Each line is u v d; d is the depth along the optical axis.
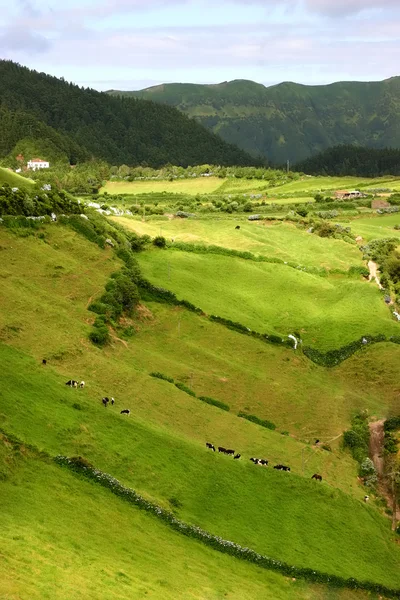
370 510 71.06
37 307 87.19
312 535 63.66
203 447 70.69
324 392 93.00
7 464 55.91
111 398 72.88
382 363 99.88
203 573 52.94
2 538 45.81
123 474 61.75
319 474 74.12
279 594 54.34
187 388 84.69
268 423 83.44
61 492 55.88
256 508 64.69
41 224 110.31
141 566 50.22
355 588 58.81
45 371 72.31
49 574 43.31
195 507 61.88
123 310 99.69
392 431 85.81
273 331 106.12
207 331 102.31
